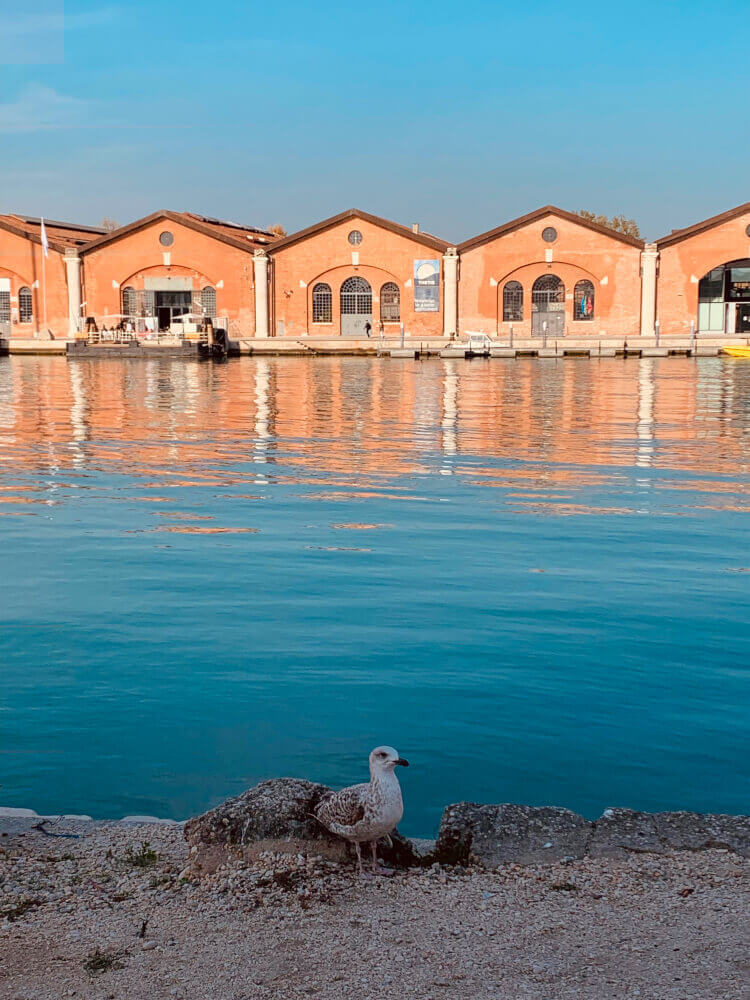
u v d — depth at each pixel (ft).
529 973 14.48
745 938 15.31
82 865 18.29
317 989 14.21
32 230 260.62
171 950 15.28
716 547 46.73
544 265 251.39
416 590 39.47
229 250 257.75
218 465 73.77
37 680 29.76
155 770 23.81
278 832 18.22
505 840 18.70
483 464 73.92
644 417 108.17
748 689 28.78
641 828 19.19
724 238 244.83
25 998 14.11
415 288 255.70
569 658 31.45
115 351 238.07
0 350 253.85
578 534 49.78
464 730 26.07
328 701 28.07
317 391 144.15
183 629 34.63
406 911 16.43
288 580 41.11
